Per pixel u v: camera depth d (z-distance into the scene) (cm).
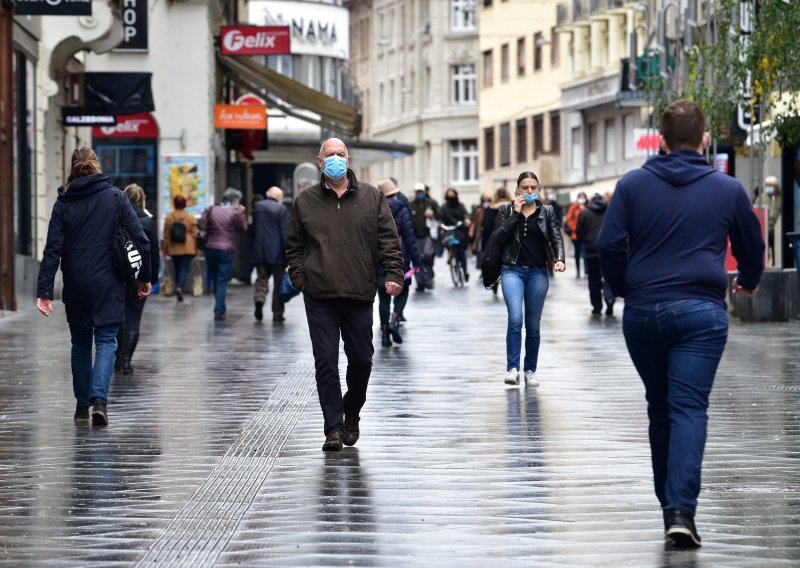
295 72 17738
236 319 5928
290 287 5769
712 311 1775
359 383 2591
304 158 14388
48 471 2362
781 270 5678
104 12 7256
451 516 1973
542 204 3544
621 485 2191
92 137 9025
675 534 1739
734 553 1742
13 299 6012
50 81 7225
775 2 5016
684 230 1794
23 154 6719
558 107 18800
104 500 2112
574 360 4134
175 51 9044
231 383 3594
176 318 5997
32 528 1923
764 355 4200
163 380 3666
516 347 3525
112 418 2988
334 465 2392
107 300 2892
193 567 1695
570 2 18100
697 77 5988
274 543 1817
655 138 7731
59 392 3412
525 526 1905
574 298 7331
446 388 3459
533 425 2836
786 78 5078
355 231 2572
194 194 8956
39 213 7206
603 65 17475
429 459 2442
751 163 5591
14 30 6394
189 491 2175
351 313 2584
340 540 1831
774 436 2672
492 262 3534
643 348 1808
